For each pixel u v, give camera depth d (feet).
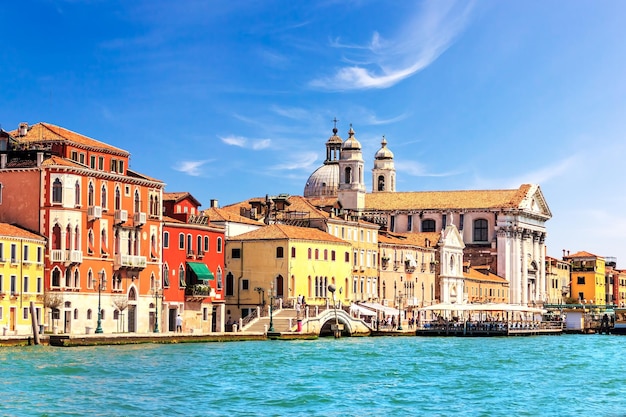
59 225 338.95
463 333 474.08
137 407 198.18
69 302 338.34
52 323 334.03
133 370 250.16
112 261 355.97
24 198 341.41
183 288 388.57
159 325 375.86
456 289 586.45
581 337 508.94
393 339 425.28
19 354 275.59
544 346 401.90
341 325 428.97
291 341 377.50
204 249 401.70
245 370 260.42
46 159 344.08
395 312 474.08
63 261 337.11
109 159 371.15
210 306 401.08
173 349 313.12
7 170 343.26
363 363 289.53
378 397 218.79
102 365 256.52
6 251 318.45
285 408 202.18
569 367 296.30
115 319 355.97
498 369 284.61
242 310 437.58
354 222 493.36
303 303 437.99
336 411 199.93
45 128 361.30
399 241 541.34
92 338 311.47
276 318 397.80
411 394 224.53
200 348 322.55
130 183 366.02
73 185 342.03
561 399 221.05
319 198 597.11
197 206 417.69
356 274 488.85
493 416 197.47
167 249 382.42
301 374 255.91
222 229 413.59
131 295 365.20
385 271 516.32
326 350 332.60
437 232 604.08
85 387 218.79
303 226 482.69
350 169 607.78
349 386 235.20
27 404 196.65
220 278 410.72
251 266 438.81
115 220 357.61
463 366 290.56
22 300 323.98
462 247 597.11
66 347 301.84
